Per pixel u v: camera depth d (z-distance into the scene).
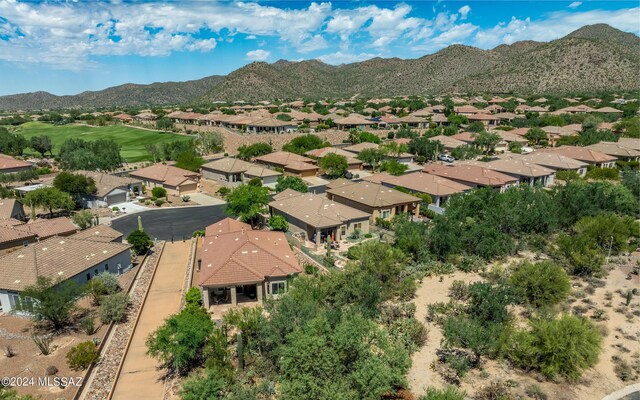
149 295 39.12
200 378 25.05
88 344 28.89
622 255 47.28
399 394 25.59
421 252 45.47
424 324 33.91
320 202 55.00
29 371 27.72
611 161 88.75
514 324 32.25
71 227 52.12
